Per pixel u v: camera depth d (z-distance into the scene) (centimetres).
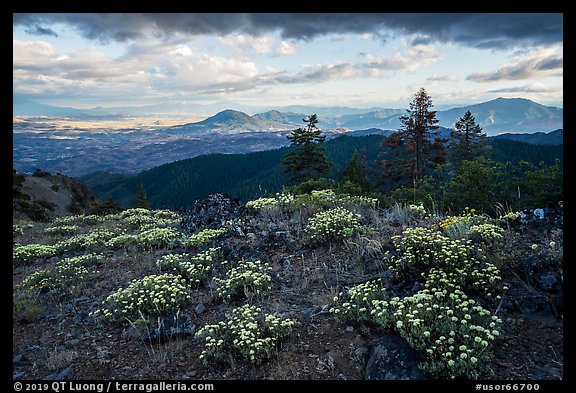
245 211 1262
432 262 664
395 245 738
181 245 1131
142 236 1295
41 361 582
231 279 725
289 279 767
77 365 561
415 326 491
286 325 564
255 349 531
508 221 793
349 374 487
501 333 500
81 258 1085
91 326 691
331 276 747
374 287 622
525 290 565
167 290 722
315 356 527
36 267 1123
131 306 684
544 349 475
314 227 925
